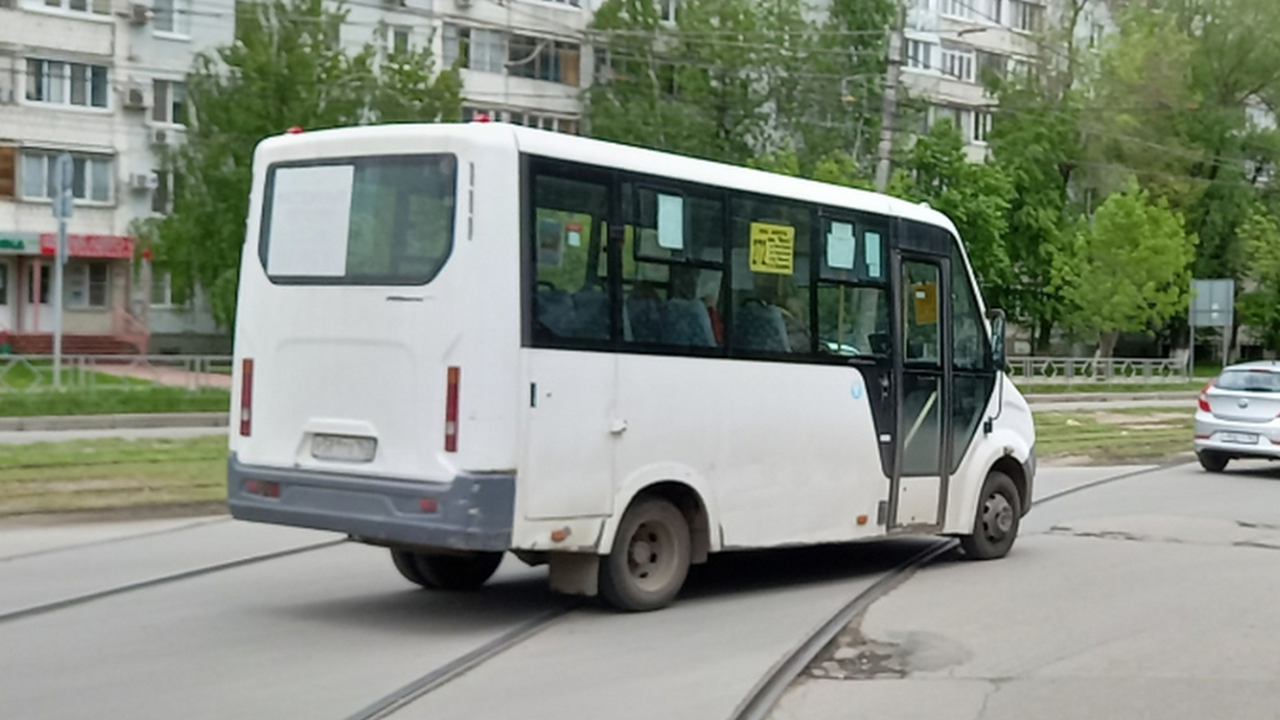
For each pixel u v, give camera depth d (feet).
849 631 31.45
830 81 200.44
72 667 26.96
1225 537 47.88
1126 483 67.26
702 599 35.58
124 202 158.81
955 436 41.39
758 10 199.00
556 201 30.66
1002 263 183.32
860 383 38.11
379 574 38.45
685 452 33.40
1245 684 26.61
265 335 32.09
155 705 24.22
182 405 93.91
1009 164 202.59
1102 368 176.14
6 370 96.27
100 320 161.27
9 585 35.55
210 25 162.50
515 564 40.78
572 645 29.71
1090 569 40.88
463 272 29.53
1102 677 27.14
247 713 23.77
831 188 37.88
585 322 31.19
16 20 151.23
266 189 32.53
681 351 33.30
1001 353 42.98
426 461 29.60
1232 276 221.87
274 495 31.71
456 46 177.88
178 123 161.38
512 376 29.63
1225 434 72.69
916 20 220.02
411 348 29.94
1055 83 208.95
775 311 35.86
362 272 30.78
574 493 30.89
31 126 152.87
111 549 41.81
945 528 41.06
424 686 25.79
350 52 164.45
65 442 68.18
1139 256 182.70
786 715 24.22
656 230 32.81
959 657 28.89
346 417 30.76
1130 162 209.77
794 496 36.22
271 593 35.29
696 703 24.91
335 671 26.96
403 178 30.50
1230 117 215.92
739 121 195.83
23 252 152.46
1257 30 217.36
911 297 40.11
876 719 24.02
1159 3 220.84
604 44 188.34
